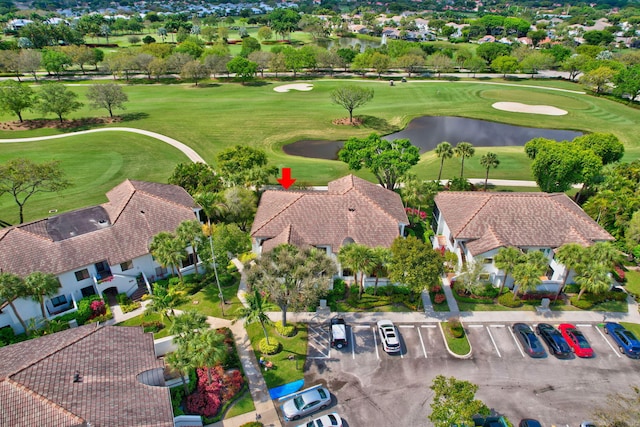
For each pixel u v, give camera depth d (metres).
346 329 39.34
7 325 39.00
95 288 43.97
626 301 42.97
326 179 71.19
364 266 38.97
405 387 33.62
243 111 110.62
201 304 42.81
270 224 47.59
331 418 30.03
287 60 146.62
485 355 36.56
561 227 46.31
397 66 156.00
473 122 105.19
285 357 36.31
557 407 32.00
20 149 83.75
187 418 30.14
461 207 50.31
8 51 141.50
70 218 47.19
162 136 92.12
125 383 27.52
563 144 61.69
